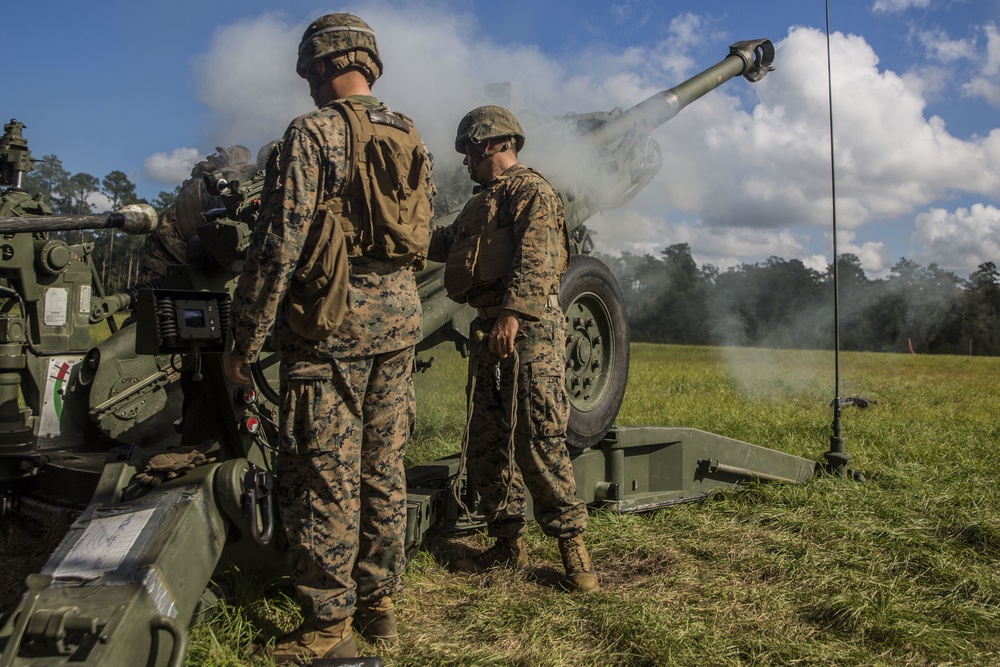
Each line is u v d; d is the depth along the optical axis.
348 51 2.56
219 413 2.79
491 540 3.78
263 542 2.38
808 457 5.70
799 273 50.28
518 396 3.18
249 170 4.47
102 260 48.91
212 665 2.32
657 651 2.53
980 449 6.07
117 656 1.90
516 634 2.72
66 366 4.07
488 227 3.17
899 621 2.80
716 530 3.95
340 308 2.35
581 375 4.02
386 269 2.52
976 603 3.05
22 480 3.63
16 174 4.18
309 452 2.39
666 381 12.01
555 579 3.29
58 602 1.97
